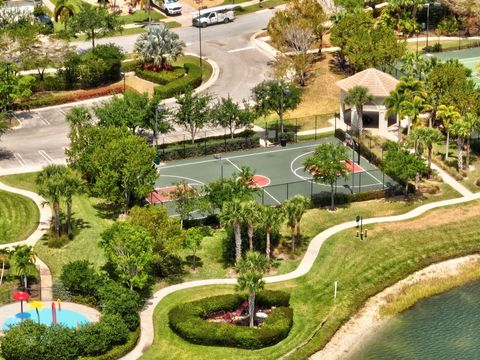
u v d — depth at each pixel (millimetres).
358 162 131625
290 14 164250
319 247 110250
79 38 179375
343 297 101125
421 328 97125
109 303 91625
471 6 179625
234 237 108500
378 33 157250
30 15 173000
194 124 136750
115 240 96062
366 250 110000
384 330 96750
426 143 125062
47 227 113375
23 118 147125
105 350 88875
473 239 113375
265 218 102688
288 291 101188
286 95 138375
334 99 153750
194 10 196000
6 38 153250
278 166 132000
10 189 122875
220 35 181125
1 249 104000
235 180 113562
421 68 148125
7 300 97125
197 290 100688
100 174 113312
